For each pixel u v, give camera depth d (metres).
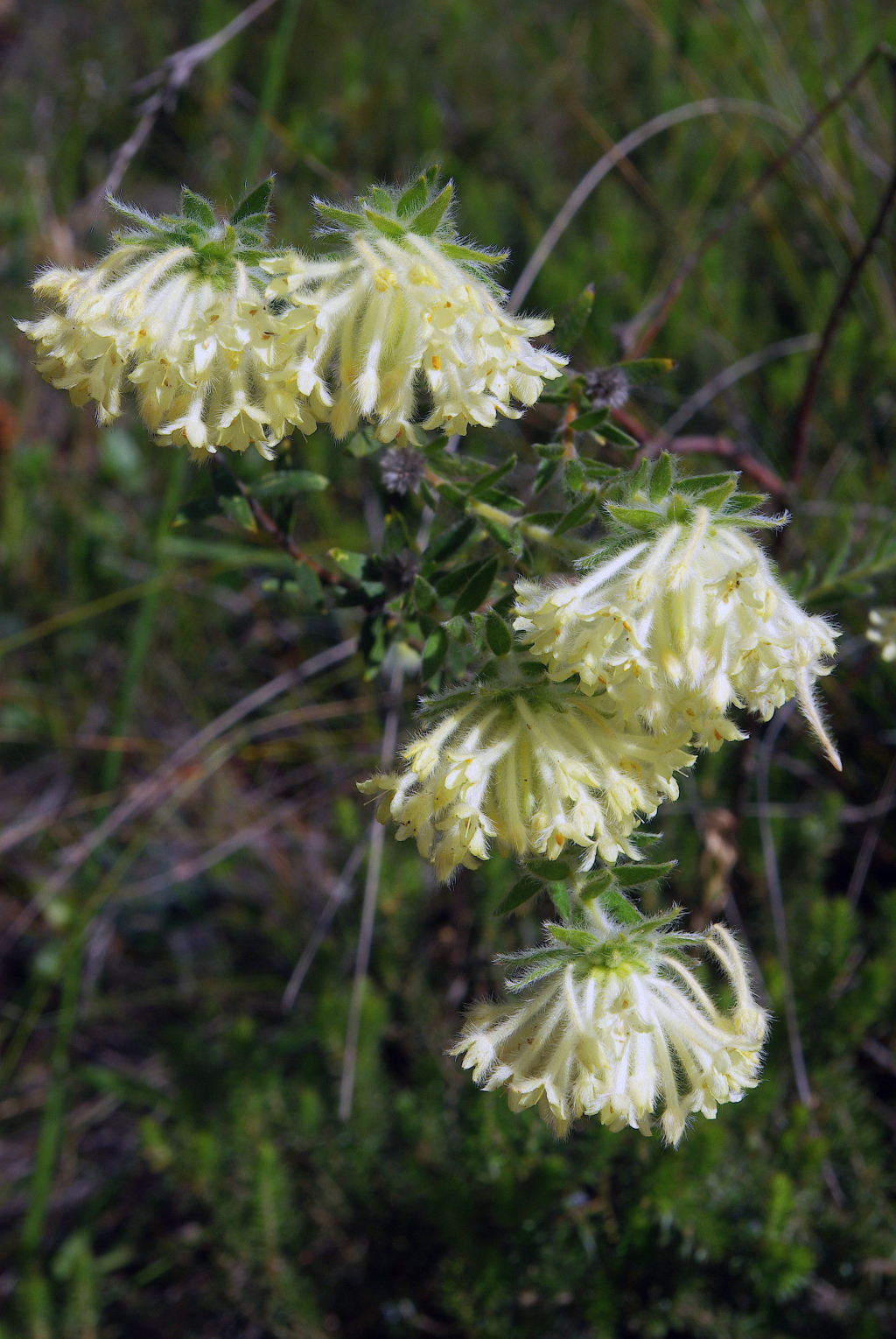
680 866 0.55
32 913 0.68
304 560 0.44
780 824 0.57
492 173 0.86
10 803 0.74
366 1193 0.52
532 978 0.37
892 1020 0.53
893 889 0.58
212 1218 0.57
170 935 0.70
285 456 0.44
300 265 0.36
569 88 0.81
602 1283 0.48
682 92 0.80
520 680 0.38
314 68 0.95
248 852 0.69
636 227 0.76
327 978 0.57
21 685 0.75
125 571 0.75
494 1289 0.47
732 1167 0.48
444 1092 0.53
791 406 0.67
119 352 0.36
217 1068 0.56
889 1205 0.48
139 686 0.75
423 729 0.38
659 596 0.36
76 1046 0.67
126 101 0.93
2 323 0.83
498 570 0.40
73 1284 0.55
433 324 0.36
